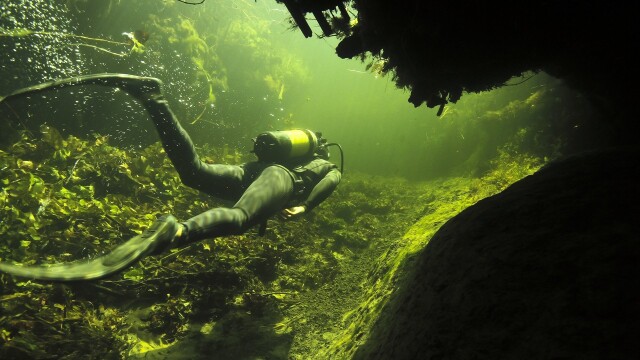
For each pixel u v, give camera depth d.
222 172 4.36
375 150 12.54
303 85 13.70
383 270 4.43
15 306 3.38
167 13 9.59
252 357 3.70
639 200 1.65
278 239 6.00
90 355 3.24
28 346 3.04
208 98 9.12
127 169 5.90
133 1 8.53
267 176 4.25
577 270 1.38
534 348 1.21
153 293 4.36
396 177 11.14
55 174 5.21
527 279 1.48
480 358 1.31
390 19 2.79
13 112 6.00
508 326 1.35
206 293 4.44
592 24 2.58
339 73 14.32
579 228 1.62
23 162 5.14
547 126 7.51
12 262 3.75
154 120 3.92
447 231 2.34
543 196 1.99
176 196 6.11
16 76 6.37
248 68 11.07
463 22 2.57
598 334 1.12
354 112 13.50
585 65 3.18
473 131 9.98
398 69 3.48
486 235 1.92
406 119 12.44
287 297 4.94
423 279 2.15
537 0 2.44
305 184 4.79
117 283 4.24
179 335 3.92
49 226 4.47
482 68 3.02
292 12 2.93
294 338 4.05
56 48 6.80
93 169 5.70
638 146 2.27
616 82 3.22
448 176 9.60
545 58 3.03
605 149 2.38
